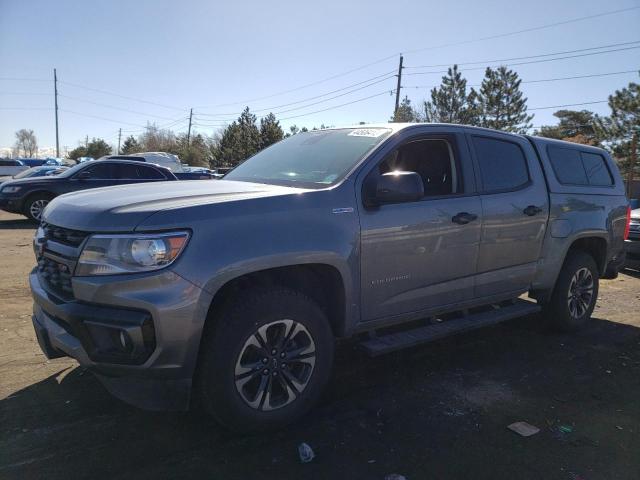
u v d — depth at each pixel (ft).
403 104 146.92
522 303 16.48
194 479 8.93
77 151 239.09
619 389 13.33
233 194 10.52
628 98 88.84
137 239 8.86
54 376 12.81
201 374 9.68
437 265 13.06
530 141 16.75
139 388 9.27
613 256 19.31
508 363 14.92
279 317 10.19
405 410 11.72
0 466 9.12
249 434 10.40
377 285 11.89
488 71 134.92
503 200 14.67
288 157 13.83
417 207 12.53
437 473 9.33
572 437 10.79
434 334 13.10
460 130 14.42
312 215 10.70
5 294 19.89
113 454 9.61
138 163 46.01
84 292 9.05
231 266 9.40
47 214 10.78
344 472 9.25
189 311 9.02
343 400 12.14
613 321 19.89
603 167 19.43
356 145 12.80
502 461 9.80
